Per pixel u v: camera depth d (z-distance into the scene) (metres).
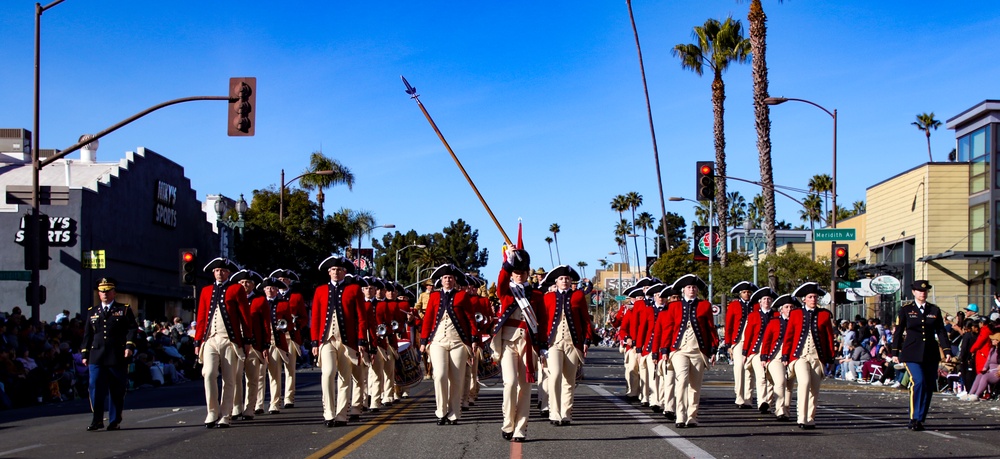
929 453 11.27
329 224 47.97
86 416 16.66
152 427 14.34
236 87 20.56
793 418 15.48
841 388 24.06
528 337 12.27
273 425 14.22
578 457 10.67
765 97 39.62
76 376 22.00
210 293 14.36
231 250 48.94
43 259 23.38
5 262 33.00
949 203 39.03
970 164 38.94
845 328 30.83
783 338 14.70
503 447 11.48
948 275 38.53
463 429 13.38
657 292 17.31
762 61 39.75
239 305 14.34
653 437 12.53
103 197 34.91
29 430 14.36
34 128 23.22
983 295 37.53
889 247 43.38
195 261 25.28
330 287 14.13
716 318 46.78
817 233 29.89
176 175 42.69
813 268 39.09
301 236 46.47
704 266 46.59
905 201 41.38
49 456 11.14
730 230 73.19
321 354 13.87
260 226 45.06
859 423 14.83
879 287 31.36
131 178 37.47
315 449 11.37
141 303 38.59
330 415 13.79
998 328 20.72
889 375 25.55
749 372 17.55
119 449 11.70
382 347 16.58
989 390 20.56
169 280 41.66
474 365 16.19
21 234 26.97
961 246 38.78
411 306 20.67
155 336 27.42
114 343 14.03
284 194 47.62
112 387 14.05
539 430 13.32
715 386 23.91
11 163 43.31
